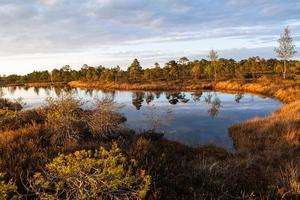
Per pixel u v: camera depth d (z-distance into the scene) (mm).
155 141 12242
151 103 34906
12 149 8523
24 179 6066
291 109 21844
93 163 5031
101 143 9609
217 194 6445
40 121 15250
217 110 27984
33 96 51844
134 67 86812
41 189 5676
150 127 19578
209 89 54844
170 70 85500
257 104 31781
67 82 112938
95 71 99750
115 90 61188
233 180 7355
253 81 56594
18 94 58906
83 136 11523
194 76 83375
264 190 6910
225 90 51281
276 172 8180
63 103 11875
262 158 10188
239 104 32156
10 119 15242
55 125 11070
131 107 31234
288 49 55750
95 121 11914
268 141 13047
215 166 8062
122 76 94438
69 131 11328
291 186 6766
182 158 9234
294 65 86000
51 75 119062
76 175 4992
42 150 8508
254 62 84500
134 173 6504
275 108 28344
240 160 9656
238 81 58375
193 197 6105
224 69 82625
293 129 13914
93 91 60406
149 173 6781
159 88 59125
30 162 7148
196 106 31156
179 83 65125
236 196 6402
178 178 7043
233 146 14391
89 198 4914
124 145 9664
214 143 15102
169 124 20812
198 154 11055
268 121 17859
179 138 16297
